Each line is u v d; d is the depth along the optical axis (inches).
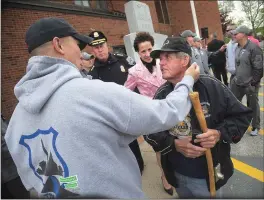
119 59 127.8
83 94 39.6
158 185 119.8
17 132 44.3
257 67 159.9
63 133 38.3
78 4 373.1
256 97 166.7
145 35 108.4
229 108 62.6
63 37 44.6
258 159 139.6
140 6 311.6
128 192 43.2
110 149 40.7
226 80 297.0
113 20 423.2
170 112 44.0
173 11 715.4
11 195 70.7
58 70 41.1
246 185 114.3
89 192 38.3
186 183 69.6
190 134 61.4
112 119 39.6
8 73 245.1
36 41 43.4
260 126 187.5
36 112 41.0
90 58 116.6
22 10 264.4
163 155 70.2
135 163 47.4
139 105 41.1
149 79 107.3
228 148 67.3
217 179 65.6
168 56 63.0
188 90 50.5
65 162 38.1
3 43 243.0
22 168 44.9
